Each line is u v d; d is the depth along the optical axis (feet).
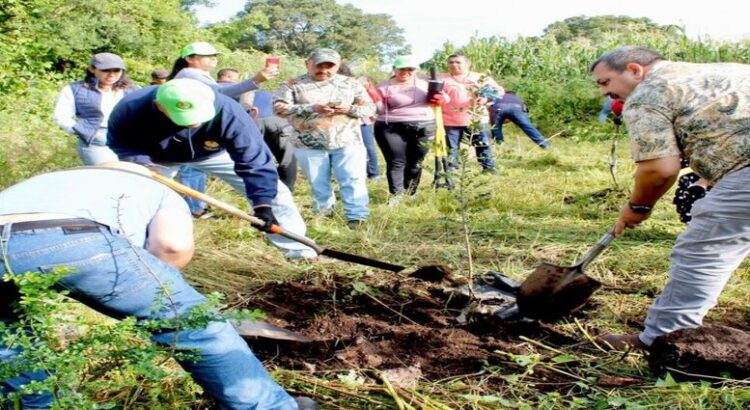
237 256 17.35
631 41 61.98
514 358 11.55
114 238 8.18
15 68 48.03
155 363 9.32
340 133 21.66
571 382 11.14
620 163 34.06
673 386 10.59
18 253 7.86
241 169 13.33
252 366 8.70
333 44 264.93
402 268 13.78
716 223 10.69
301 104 21.72
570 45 65.21
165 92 11.13
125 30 59.57
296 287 15.34
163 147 13.94
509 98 37.83
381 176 32.71
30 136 32.60
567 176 30.35
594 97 53.88
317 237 19.81
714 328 11.21
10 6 51.29
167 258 8.73
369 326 13.28
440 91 25.26
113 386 8.95
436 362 11.91
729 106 10.35
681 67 10.92
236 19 76.74
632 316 13.91
